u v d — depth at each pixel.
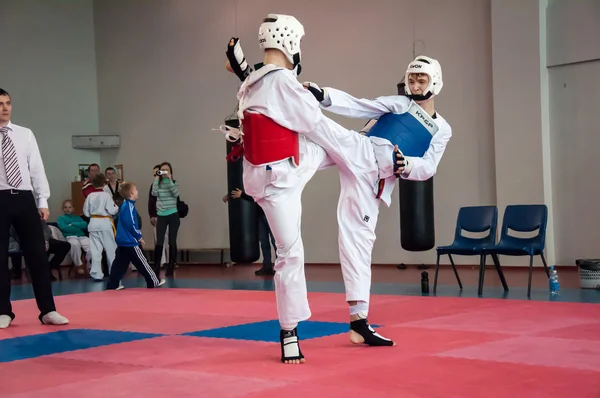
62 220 12.37
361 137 3.94
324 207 12.13
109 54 14.97
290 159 3.54
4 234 5.40
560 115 10.04
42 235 5.56
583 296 6.94
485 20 10.62
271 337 4.56
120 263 8.79
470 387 2.92
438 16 11.06
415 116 4.07
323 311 5.91
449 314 5.47
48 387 3.22
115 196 12.80
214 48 13.59
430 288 8.12
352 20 11.89
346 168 3.95
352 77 11.90
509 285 8.27
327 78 12.14
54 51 14.57
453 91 10.91
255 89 3.54
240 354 3.91
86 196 12.20
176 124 14.07
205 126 13.70
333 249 12.05
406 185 7.72
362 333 4.04
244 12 13.20
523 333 4.39
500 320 5.04
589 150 9.81
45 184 5.66
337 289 8.25
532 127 10.03
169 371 3.48
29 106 14.14
